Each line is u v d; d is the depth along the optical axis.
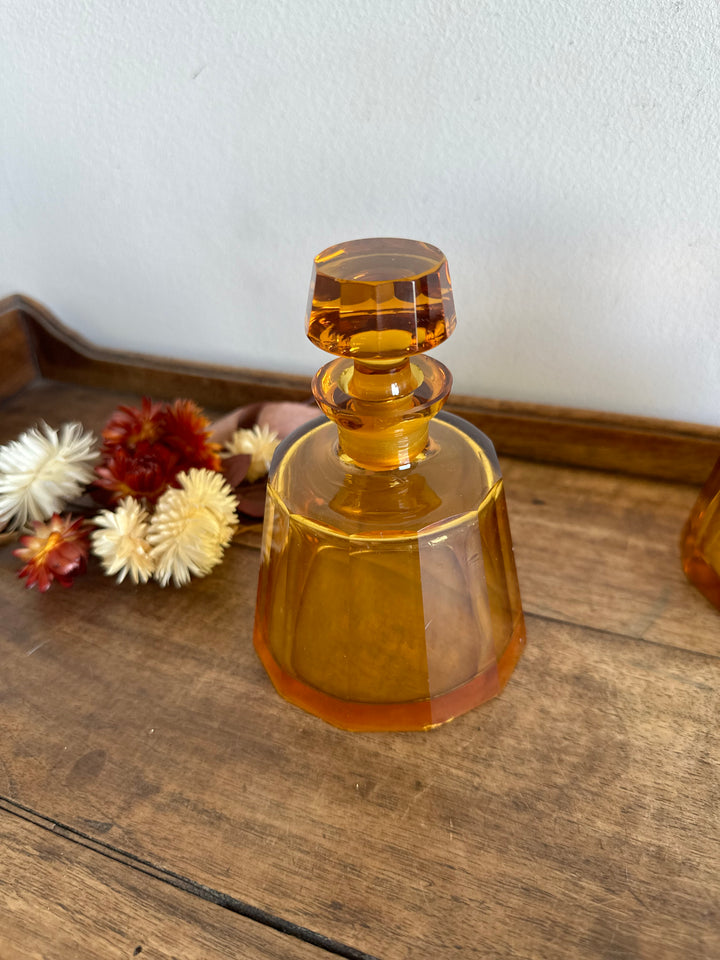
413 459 0.21
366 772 0.20
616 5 0.22
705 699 0.21
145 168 0.31
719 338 0.26
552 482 0.30
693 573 0.24
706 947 0.16
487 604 0.20
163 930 0.17
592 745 0.20
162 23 0.27
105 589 0.26
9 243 0.35
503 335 0.29
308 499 0.20
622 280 0.27
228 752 0.20
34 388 0.38
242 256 0.31
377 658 0.20
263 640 0.22
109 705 0.22
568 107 0.24
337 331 0.18
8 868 0.18
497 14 0.23
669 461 0.29
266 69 0.27
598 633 0.23
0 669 0.23
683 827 0.18
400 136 0.26
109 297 0.35
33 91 0.30
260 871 0.18
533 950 0.16
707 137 0.23
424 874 0.17
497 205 0.27
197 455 0.27
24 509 0.27
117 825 0.19
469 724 0.21
